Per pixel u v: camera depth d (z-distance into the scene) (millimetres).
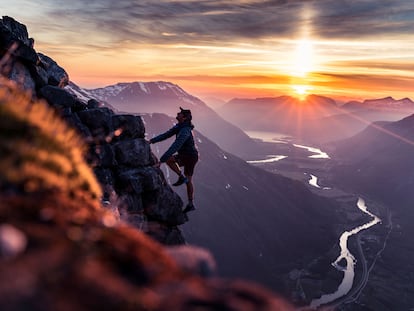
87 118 15094
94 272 2904
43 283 2543
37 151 5129
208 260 4516
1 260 2650
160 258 3984
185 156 14680
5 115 5238
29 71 15477
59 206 4523
